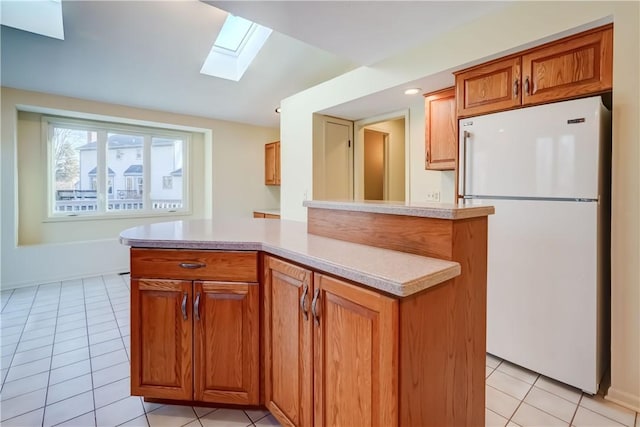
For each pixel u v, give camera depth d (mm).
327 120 3629
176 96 4141
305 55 3562
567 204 1780
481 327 1323
